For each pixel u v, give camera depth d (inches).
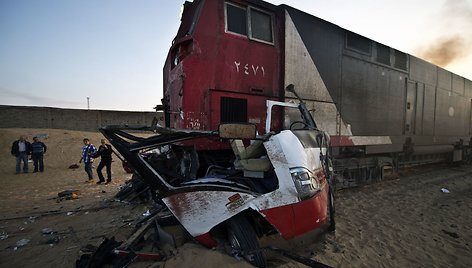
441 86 412.5
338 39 259.6
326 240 151.8
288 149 121.3
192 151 175.2
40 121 1160.2
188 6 225.9
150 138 123.7
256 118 204.8
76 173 481.7
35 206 238.4
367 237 160.6
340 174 267.9
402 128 333.7
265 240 140.3
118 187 334.3
